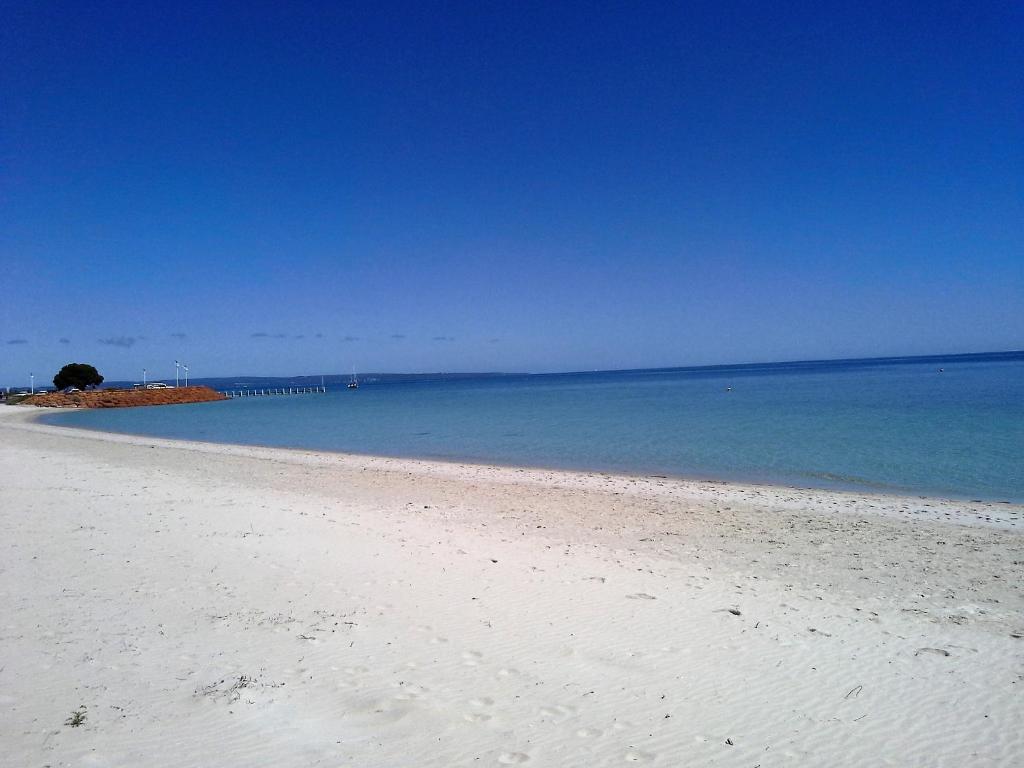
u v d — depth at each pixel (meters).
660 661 6.08
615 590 8.20
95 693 4.95
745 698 5.40
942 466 19.67
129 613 6.71
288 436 35.66
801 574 9.30
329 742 4.48
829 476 18.73
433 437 33.22
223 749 4.30
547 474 20.05
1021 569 9.62
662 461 22.56
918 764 4.53
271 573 8.38
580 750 4.55
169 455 25.03
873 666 6.05
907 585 8.79
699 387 87.38
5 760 3.95
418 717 4.90
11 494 13.55
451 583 8.30
